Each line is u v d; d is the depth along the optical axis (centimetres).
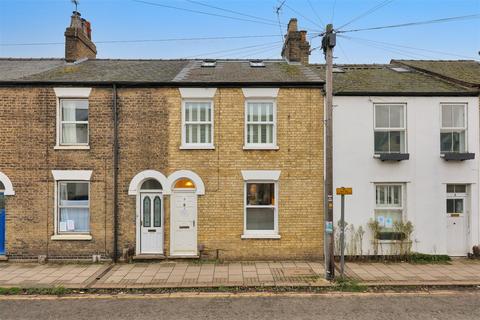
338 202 1153
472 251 1160
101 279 937
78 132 1159
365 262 1122
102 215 1126
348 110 1166
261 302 786
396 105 1186
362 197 1156
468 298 814
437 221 1158
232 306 761
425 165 1166
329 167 927
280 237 1129
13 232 1117
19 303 785
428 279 937
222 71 1290
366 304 772
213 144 1139
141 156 1134
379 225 1161
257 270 1016
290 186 1140
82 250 1119
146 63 1437
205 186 1135
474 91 1167
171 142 1138
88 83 1128
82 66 1348
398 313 718
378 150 1183
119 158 1133
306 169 1144
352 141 1162
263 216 1159
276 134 1148
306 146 1148
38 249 1116
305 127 1149
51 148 1127
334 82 1266
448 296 828
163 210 1133
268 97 1152
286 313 718
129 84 1134
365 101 1169
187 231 1142
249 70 1310
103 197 1127
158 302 789
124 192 1130
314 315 707
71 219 1146
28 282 911
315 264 1081
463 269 1035
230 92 1147
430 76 1348
